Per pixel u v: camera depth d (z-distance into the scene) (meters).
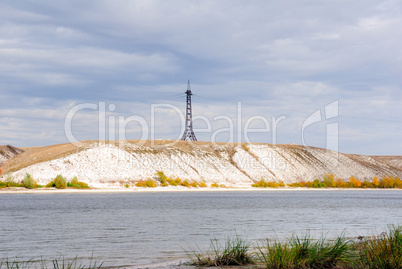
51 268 17.58
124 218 46.12
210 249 23.33
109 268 17.20
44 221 42.31
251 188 184.12
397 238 15.16
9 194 112.31
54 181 133.62
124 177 162.38
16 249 23.81
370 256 14.02
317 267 13.78
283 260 14.08
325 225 38.97
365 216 51.28
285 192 161.88
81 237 29.41
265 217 48.31
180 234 31.23
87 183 148.50
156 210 59.06
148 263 18.83
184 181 168.00
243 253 16.45
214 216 49.19
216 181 191.25
